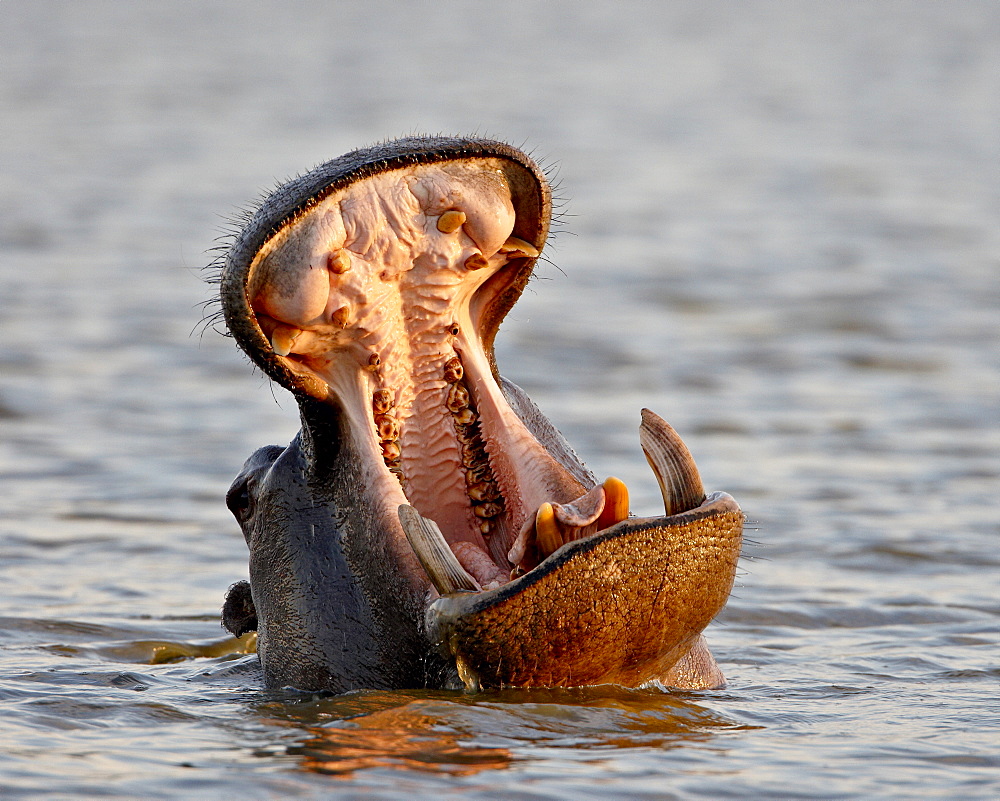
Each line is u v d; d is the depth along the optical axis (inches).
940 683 1000.2
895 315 3184.1
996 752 787.4
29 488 1781.5
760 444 2069.4
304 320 784.3
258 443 2055.9
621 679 823.7
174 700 910.4
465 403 852.0
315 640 863.7
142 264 3727.9
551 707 803.4
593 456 1951.3
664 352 2787.9
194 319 3065.9
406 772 713.0
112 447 2018.9
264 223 768.9
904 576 1400.1
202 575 1412.4
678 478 784.3
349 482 844.0
